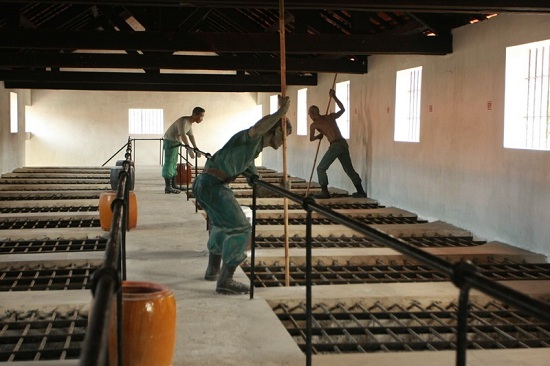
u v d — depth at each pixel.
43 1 6.28
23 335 4.07
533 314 1.43
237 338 3.78
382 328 4.48
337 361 3.53
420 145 9.62
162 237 7.07
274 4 6.22
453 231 8.17
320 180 11.34
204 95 22.19
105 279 1.59
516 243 7.18
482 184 7.87
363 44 8.44
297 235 7.89
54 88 15.77
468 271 1.69
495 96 7.57
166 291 3.27
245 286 4.76
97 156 21.69
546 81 6.96
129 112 21.80
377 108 11.30
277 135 4.86
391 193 10.73
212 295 4.69
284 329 3.95
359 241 7.75
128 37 8.12
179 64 10.42
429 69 9.28
